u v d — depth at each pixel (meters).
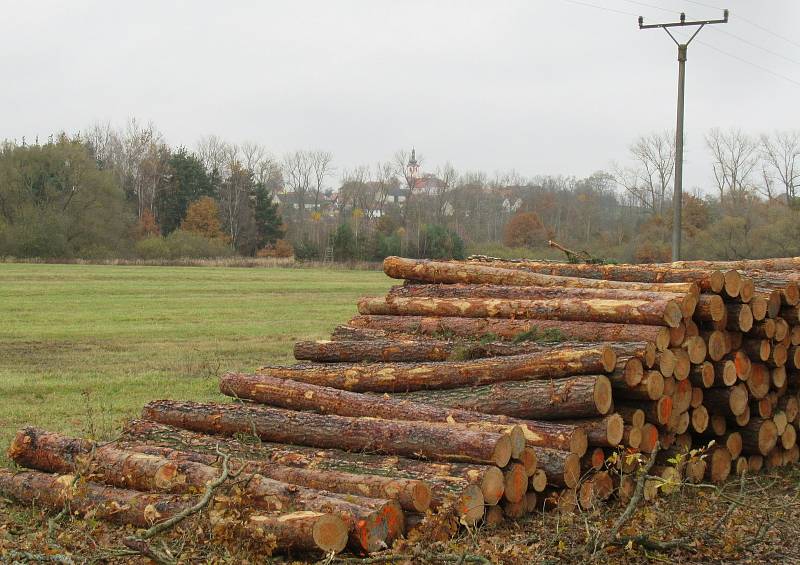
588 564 6.73
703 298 9.62
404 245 73.88
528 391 8.70
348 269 67.25
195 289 42.00
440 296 11.88
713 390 9.88
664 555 7.12
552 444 8.27
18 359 18.94
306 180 101.81
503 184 100.06
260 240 90.12
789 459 10.97
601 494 8.57
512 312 10.62
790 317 10.44
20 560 6.23
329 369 10.35
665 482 7.16
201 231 85.94
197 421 9.27
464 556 6.18
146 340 23.05
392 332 11.40
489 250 72.75
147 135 99.69
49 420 12.09
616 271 12.12
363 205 97.38
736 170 75.69
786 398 10.72
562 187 103.94
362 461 8.00
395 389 9.78
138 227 83.75
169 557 6.18
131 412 12.85
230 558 6.23
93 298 35.69
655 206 78.19
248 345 22.25
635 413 8.84
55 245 65.81
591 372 8.67
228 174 99.38
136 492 7.68
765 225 54.53
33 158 71.50
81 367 17.69
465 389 9.28
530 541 7.11
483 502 7.49
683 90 30.50
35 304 32.44
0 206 71.06
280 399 9.51
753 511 8.38
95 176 72.94
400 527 7.05
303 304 35.81
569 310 10.03
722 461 10.05
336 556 6.61
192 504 7.02
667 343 9.20
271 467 7.80
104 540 6.98
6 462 9.50
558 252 69.25
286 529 6.57
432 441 7.91
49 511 7.97
